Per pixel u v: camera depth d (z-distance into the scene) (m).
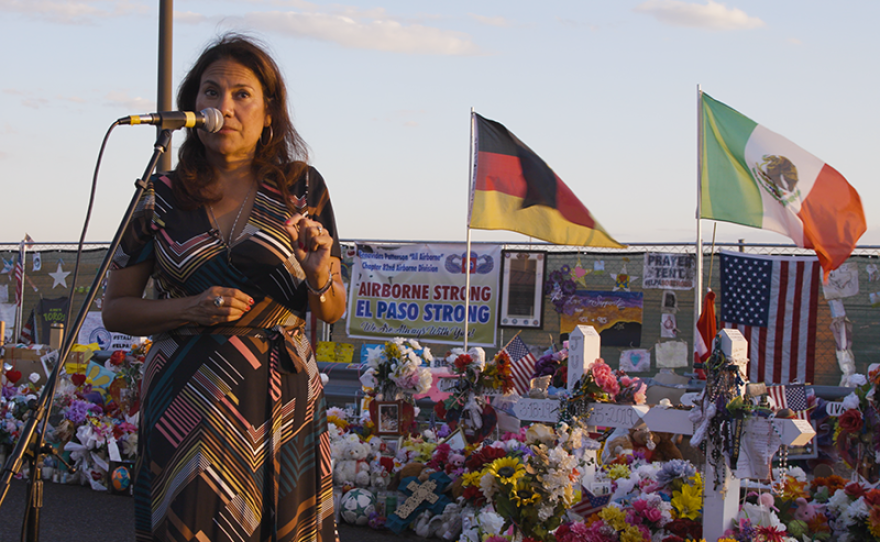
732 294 9.29
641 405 4.17
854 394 5.37
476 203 8.77
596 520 4.04
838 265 7.93
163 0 7.50
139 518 2.13
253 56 2.25
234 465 2.04
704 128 8.16
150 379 2.13
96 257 11.44
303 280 2.19
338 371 8.16
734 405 3.62
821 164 8.02
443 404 5.65
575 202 8.77
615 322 9.52
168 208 2.16
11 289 11.58
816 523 4.36
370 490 5.49
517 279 9.86
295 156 2.39
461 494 5.05
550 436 4.10
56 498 6.07
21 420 6.84
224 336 2.10
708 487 3.81
